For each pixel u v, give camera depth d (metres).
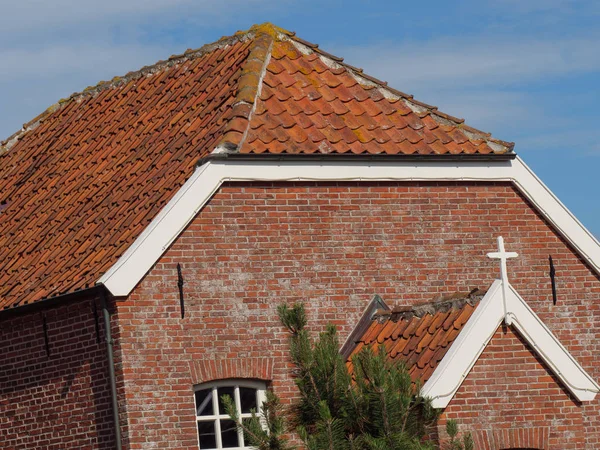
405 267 30.52
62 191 34.31
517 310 26.62
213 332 28.50
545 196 31.83
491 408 26.27
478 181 31.48
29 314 30.78
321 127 30.92
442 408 25.75
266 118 30.53
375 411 23.30
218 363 28.45
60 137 38.09
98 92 39.12
